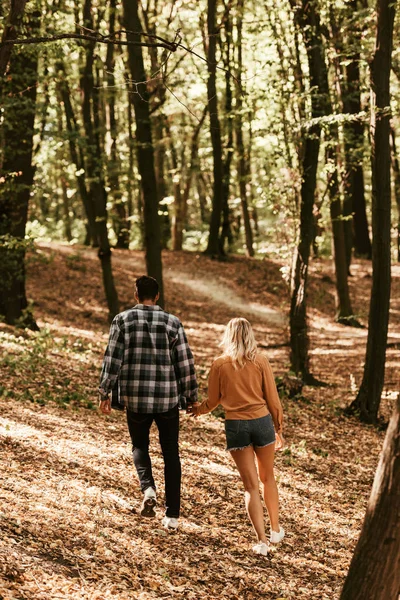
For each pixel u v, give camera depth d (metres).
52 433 7.39
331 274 26.91
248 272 26.47
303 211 13.19
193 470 7.33
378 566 3.46
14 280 15.12
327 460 9.11
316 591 5.18
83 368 11.71
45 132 13.91
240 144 25.98
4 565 4.19
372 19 12.14
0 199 13.68
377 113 10.91
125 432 8.22
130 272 25.22
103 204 18.12
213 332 21.08
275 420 5.64
